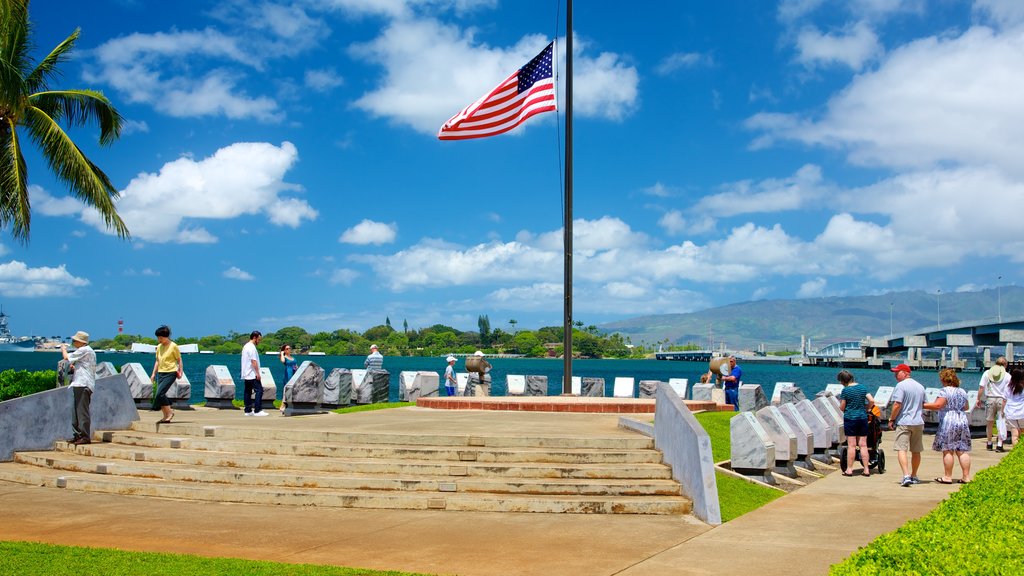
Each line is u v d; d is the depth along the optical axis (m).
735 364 27.12
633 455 13.55
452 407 23.08
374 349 28.53
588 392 30.70
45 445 15.72
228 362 166.88
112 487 12.80
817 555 9.38
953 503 9.57
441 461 13.44
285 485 12.59
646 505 11.75
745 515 11.84
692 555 9.35
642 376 143.12
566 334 24.30
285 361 26.61
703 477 11.46
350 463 13.13
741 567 8.81
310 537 9.94
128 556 8.59
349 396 25.30
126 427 16.48
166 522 10.68
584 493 12.27
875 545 7.03
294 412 21.31
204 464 13.70
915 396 15.16
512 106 24.48
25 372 25.09
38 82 27.67
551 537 10.16
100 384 16.17
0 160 26.39
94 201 26.94
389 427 16.16
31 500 12.11
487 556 9.17
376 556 9.08
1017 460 14.16
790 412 17.34
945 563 6.36
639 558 9.19
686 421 12.31
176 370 16.17
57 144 25.89
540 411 22.08
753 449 14.70
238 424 16.34
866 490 14.46
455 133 24.86
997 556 6.64
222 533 10.09
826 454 18.61
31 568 8.00
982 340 167.62
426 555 9.18
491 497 11.92
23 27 25.89
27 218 26.50
